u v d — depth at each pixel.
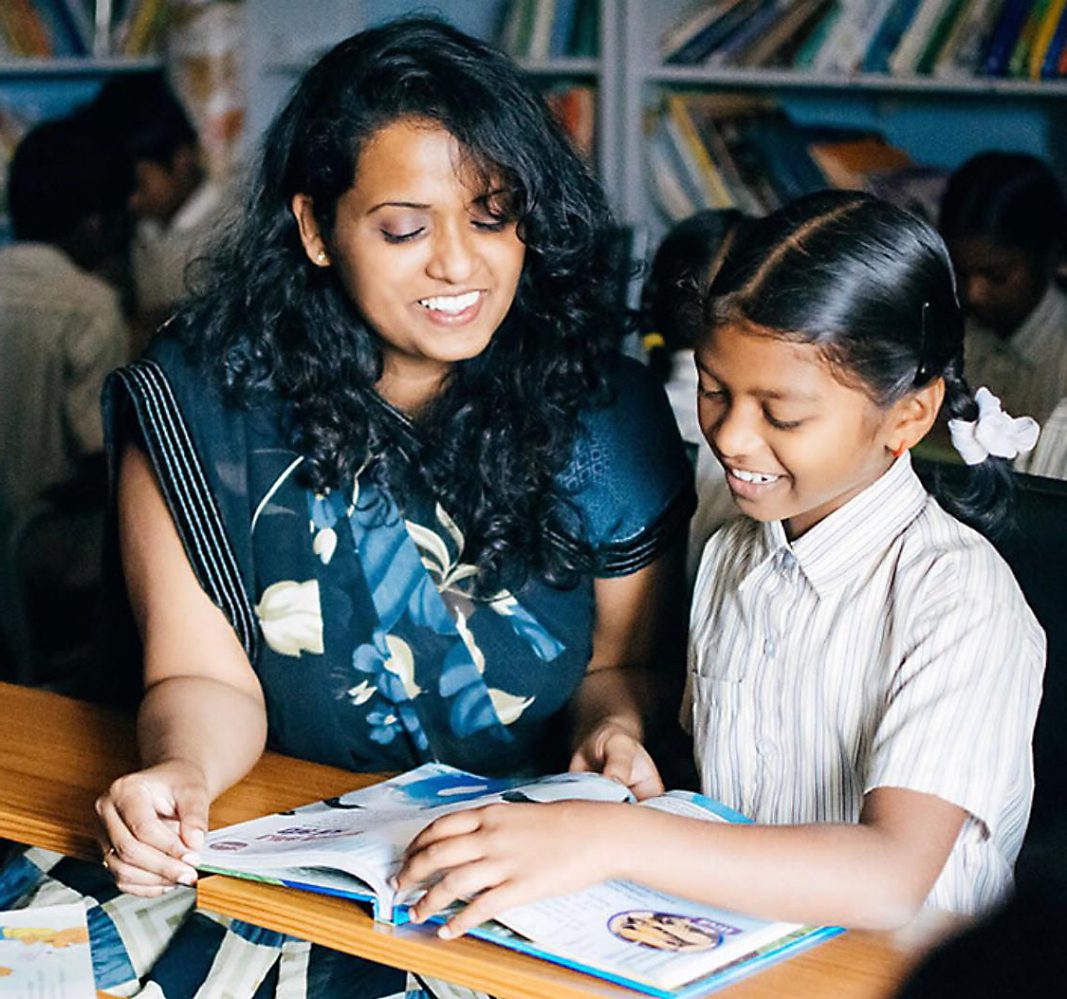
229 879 1.34
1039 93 4.06
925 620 1.39
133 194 4.03
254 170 1.73
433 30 1.59
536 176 1.58
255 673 1.76
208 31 3.95
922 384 1.38
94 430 3.89
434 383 1.73
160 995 1.45
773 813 1.54
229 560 1.71
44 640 3.80
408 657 1.75
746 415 1.37
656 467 1.80
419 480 1.72
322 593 1.73
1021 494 1.58
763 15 4.07
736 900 1.22
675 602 1.85
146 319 4.07
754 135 4.11
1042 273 3.53
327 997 1.43
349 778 1.64
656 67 4.09
